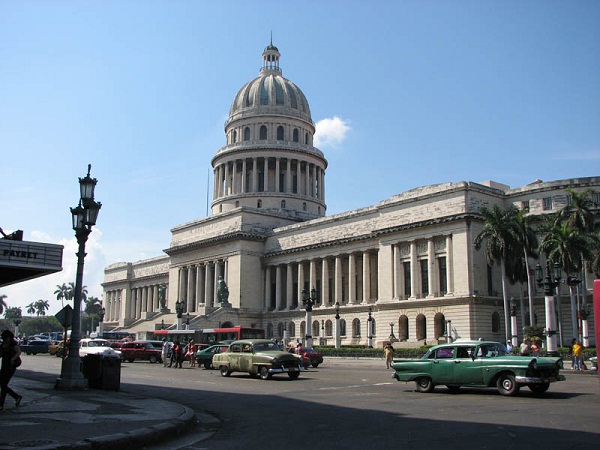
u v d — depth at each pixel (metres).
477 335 80.00
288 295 113.69
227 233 119.62
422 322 87.56
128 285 171.12
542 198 82.88
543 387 30.00
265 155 137.25
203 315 109.44
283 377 44.47
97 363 32.25
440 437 17.95
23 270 28.94
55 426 18.48
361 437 18.28
